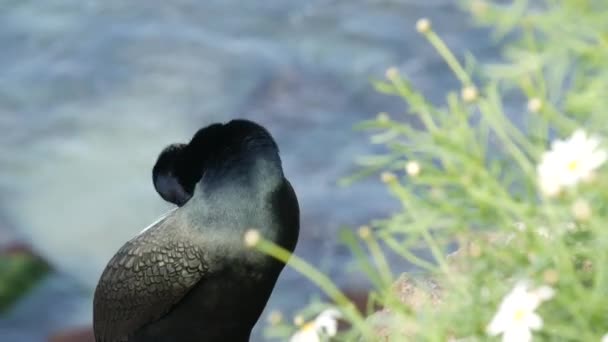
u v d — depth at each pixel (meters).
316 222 20.23
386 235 6.32
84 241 20.72
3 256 18.80
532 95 6.62
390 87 6.82
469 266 6.05
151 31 27.08
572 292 5.51
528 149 6.38
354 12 27.42
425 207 6.24
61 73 26.17
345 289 17.25
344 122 23.58
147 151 23.70
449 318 5.81
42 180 22.73
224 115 24.47
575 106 6.47
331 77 25.05
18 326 17.39
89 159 23.47
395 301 5.91
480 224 6.20
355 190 21.19
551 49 6.84
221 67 25.66
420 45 25.89
